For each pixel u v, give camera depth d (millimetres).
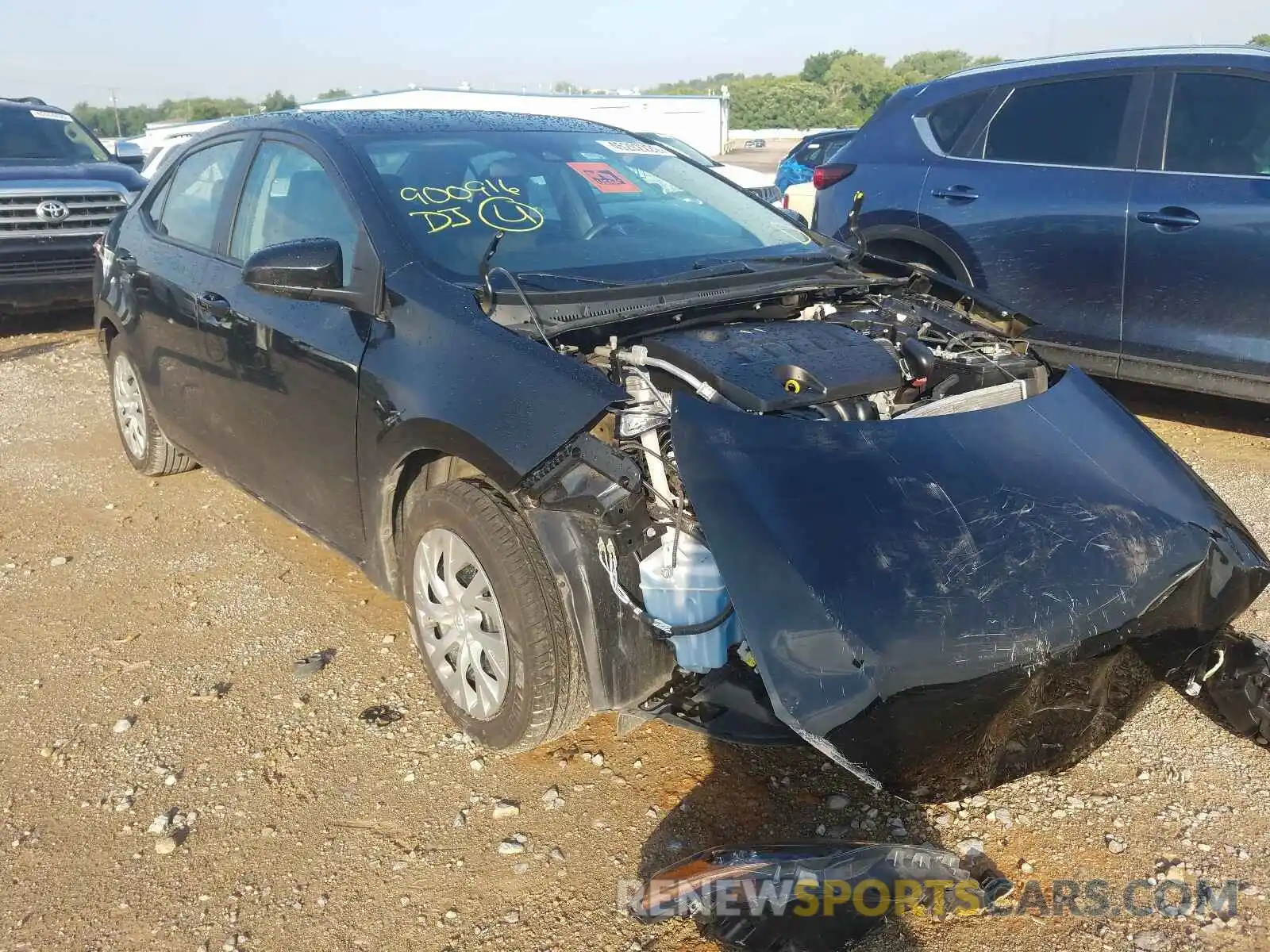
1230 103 5004
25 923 2430
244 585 4066
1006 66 5910
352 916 2432
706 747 2992
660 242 3605
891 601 2189
